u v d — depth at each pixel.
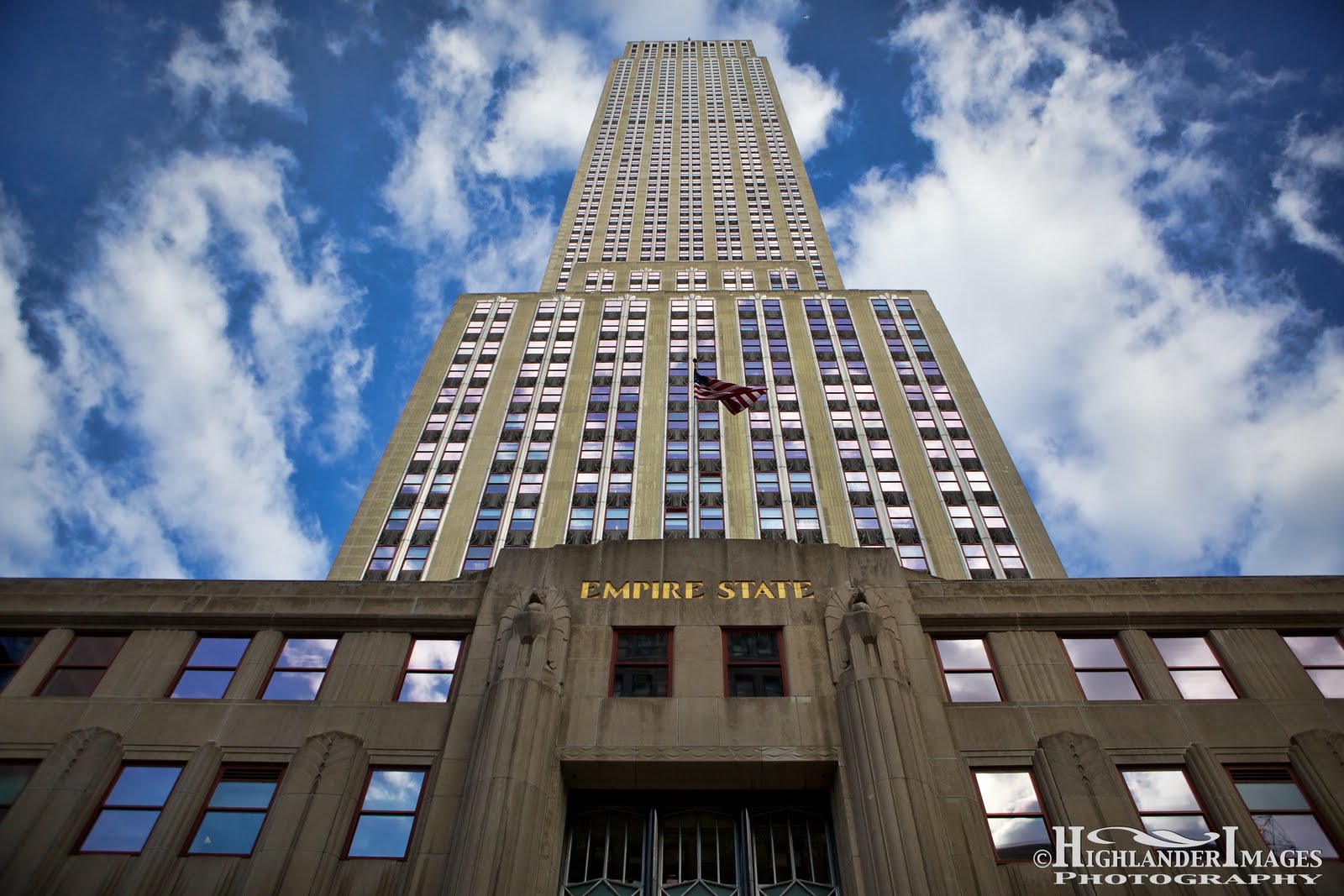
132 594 24.05
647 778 20.34
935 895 16.84
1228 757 20.03
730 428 63.97
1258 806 19.28
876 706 19.83
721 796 20.81
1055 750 19.97
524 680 20.50
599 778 20.41
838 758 19.94
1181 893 17.50
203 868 18.47
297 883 18.00
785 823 20.38
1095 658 22.55
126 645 23.05
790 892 19.06
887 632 21.86
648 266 92.00
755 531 55.19
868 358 71.81
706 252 100.88
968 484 58.56
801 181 114.94
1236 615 23.05
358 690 21.95
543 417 65.75
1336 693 21.45
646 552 24.92
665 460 60.78
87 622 23.58
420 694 22.09
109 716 21.28
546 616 22.09
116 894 18.05
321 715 21.30
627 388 68.75
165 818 19.16
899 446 61.78
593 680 21.62
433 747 20.59
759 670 22.11
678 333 76.12
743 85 144.00
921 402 66.50
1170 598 23.47
